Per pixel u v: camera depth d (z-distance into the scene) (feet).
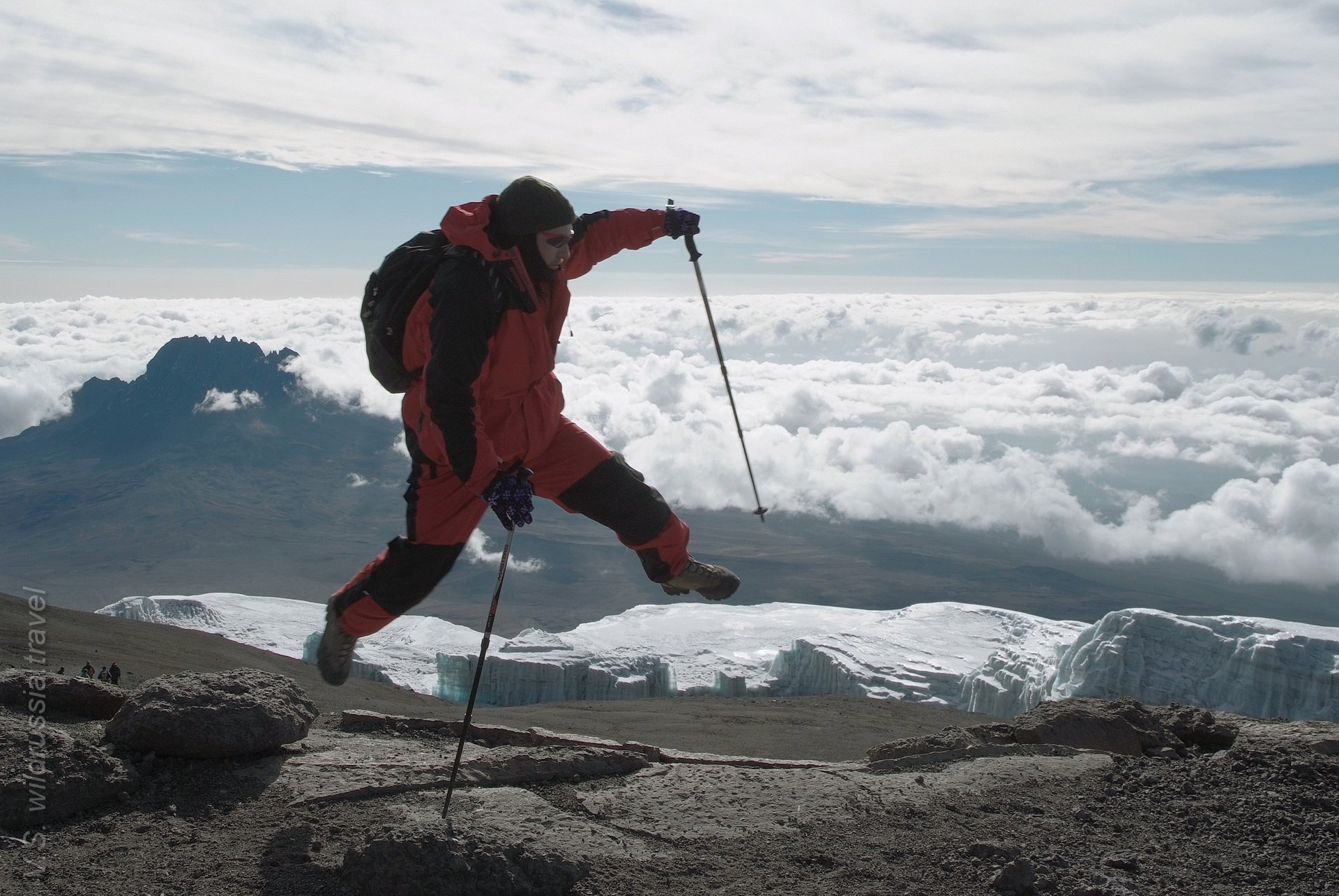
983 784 16.99
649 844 14.29
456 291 13.10
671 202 16.33
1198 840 15.02
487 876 12.10
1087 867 13.79
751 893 12.81
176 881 12.61
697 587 16.58
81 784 14.64
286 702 17.95
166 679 17.61
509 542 13.69
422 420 13.93
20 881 12.46
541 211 13.39
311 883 12.66
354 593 14.60
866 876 13.30
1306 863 14.21
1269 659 346.33
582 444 15.17
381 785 15.90
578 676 442.09
